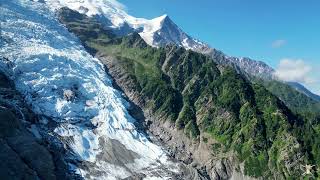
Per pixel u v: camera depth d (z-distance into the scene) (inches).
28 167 5890.8
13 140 6156.5
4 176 5502.0
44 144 6771.7
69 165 6865.2
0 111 6245.1
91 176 6865.2
